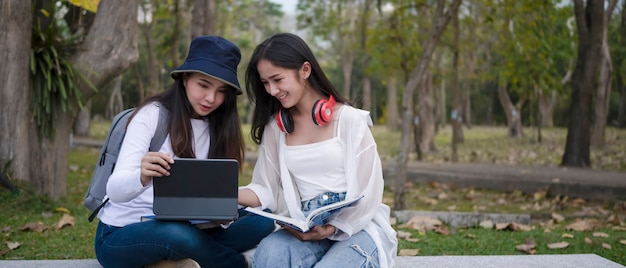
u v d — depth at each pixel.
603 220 6.94
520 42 13.87
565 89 25.94
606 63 19.69
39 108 6.62
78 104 6.66
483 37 17.09
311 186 2.84
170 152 2.85
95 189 2.92
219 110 2.98
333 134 2.82
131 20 6.87
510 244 5.14
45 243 4.81
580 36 13.47
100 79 6.86
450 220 6.49
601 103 19.92
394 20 14.40
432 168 13.11
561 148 21.02
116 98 33.09
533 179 10.30
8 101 6.38
